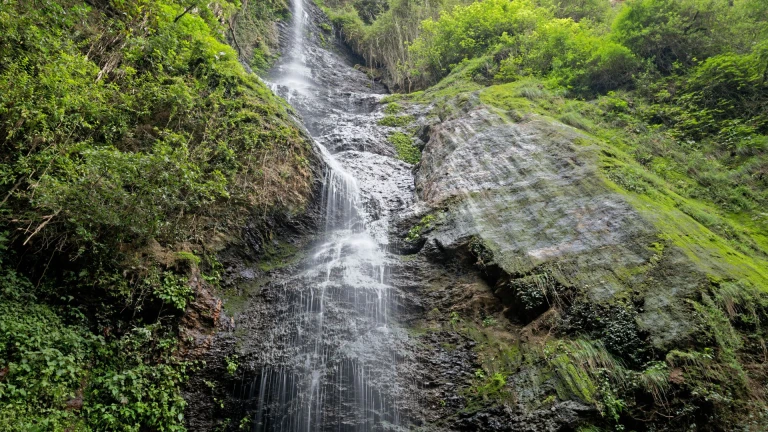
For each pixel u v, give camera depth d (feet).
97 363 21.07
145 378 21.65
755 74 38.11
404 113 54.08
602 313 21.95
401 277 29.04
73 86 25.36
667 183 32.30
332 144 46.14
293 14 85.97
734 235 26.99
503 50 58.08
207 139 31.65
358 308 26.66
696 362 18.48
